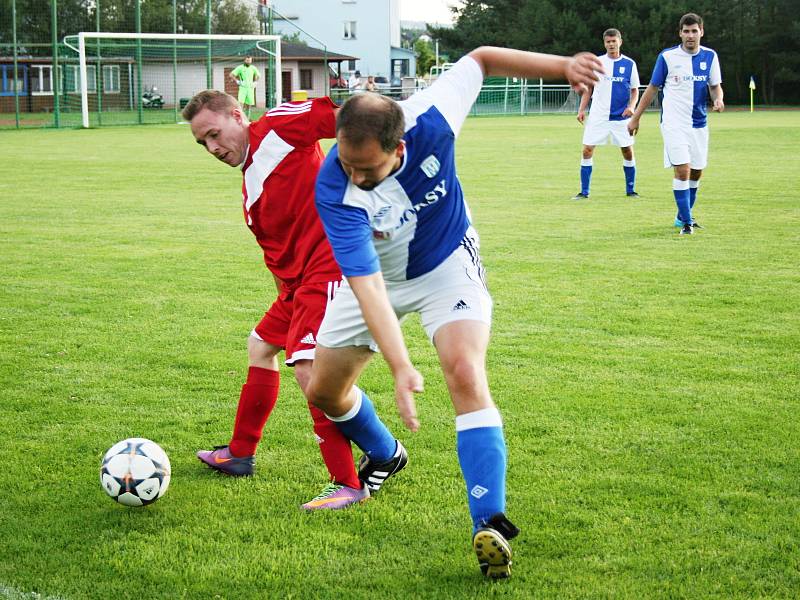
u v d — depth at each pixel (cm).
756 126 3000
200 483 383
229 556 319
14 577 304
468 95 325
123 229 1036
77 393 493
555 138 2570
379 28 6644
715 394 480
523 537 329
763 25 5194
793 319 630
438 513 353
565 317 640
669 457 399
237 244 943
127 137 2647
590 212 1151
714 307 665
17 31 3170
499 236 970
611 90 1260
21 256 873
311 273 367
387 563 314
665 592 290
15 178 1550
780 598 286
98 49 3266
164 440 429
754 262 822
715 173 1574
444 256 333
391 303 341
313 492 375
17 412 464
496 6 5700
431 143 310
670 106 1005
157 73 3759
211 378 520
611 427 435
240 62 3953
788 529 331
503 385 497
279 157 365
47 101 3678
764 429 430
